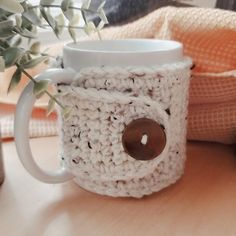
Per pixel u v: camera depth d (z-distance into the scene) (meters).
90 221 0.17
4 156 0.23
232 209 0.18
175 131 0.18
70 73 0.17
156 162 0.17
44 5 0.16
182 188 0.19
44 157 0.23
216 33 0.21
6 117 0.27
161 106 0.17
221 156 0.23
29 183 0.20
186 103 0.19
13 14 0.16
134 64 0.17
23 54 0.16
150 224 0.16
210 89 0.22
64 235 0.16
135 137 0.17
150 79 0.17
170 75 0.17
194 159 0.23
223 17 0.21
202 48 0.22
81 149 0.18
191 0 0.27
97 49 0.21
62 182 0.19
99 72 0.17
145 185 0.18
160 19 0.23
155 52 0.17
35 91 0.16
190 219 0.17
